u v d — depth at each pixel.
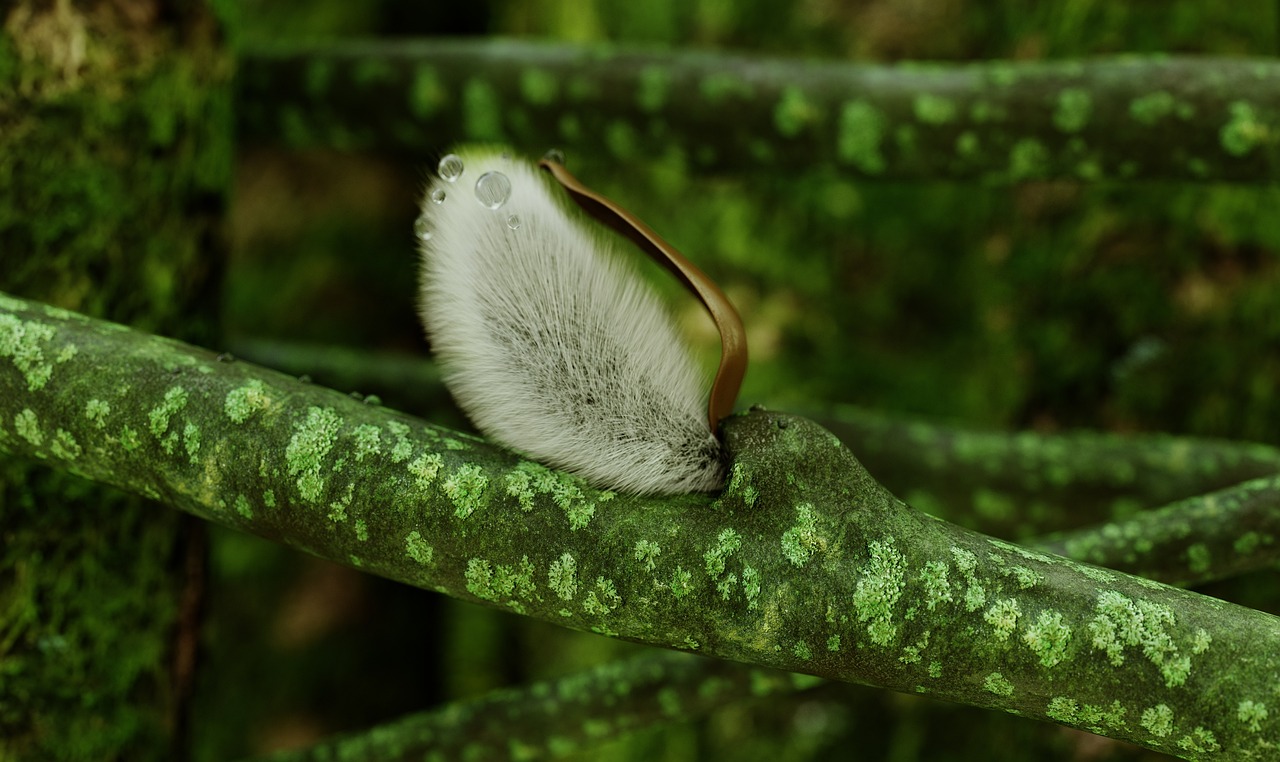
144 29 0.19
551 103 0.21
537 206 0.15
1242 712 0.14
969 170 0.19
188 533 0.19
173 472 0.15
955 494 0.22
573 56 0.20
